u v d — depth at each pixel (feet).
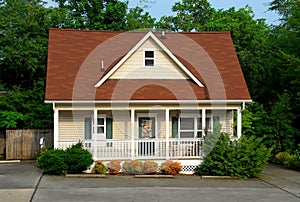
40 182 56.13
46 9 110.11
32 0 115.44
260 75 113.70
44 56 101.45
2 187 52.19
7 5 104.27
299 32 93.09
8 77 103.76
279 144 83.92
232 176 63.16
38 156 71.51
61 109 68.74
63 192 49.65
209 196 48.80
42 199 45.60
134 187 53.93
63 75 73.56
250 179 62.28
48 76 72.95
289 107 86.22
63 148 67.62
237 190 53.01
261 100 106.93
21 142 85.51
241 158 63.72
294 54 92.48
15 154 85.10
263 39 125.29
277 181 60.54
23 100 91.66
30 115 89.76
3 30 98.84
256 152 64.08
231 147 65.00
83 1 113.80
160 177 62.69
